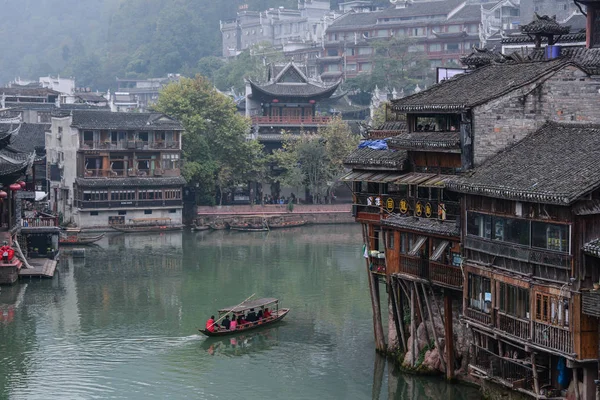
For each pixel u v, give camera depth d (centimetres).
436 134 4944
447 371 4856
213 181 13050
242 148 13312
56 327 6525
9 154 9344
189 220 12862
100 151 12081
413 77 17812
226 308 7050
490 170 4412
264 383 5284
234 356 5816
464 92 4903
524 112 4669
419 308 5044
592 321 3756
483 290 4409
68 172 12369
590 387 3794
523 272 4066
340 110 16550
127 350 5950
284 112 14762
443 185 4609
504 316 4184
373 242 5494
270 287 7912
